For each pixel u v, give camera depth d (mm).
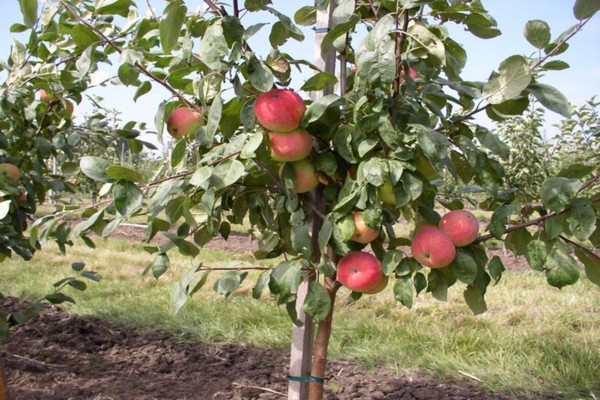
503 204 1820
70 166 3170
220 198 2035
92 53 1802
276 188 1932
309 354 2049
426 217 1698
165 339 4414
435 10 1693
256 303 5328
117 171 1520
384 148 1609
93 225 1733
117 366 3834
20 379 3475
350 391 3475
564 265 1646
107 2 1922
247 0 1802
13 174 2770
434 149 1453
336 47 1870
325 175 1797
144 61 1947
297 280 1596
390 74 1446
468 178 1982
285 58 1631
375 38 1452
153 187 1804
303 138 1612
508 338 4285
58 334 4363
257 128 1685
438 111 1667
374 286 1730
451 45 1687
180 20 1632
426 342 4289
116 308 5102
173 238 1771
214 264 7578
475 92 1740
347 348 4246
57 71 2617
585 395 3469
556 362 3867
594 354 3912
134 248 9234
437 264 1634
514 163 6809
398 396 3414
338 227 1617
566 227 1813
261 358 4039
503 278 6977
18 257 7773
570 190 1555
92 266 7395
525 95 1664
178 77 1758
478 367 3818
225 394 3336
